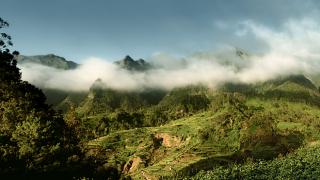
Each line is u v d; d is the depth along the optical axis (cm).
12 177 6981
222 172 13225
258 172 12356
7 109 8862
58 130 9412
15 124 8600
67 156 8588
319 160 12438
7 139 8175
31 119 8619
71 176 7962
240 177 12131
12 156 7531
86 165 8788
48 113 10212
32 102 9975
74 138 10494
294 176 10731
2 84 10000
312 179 10031
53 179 7575
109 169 9706
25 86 10981
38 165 7700
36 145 8188
